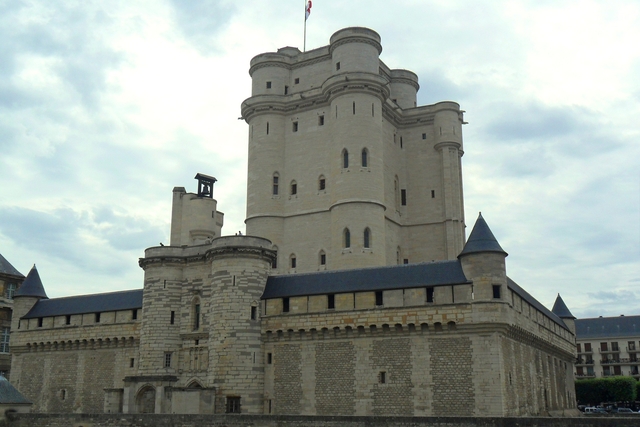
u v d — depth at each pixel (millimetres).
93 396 61500
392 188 75188
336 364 48875
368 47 72750
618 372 122250
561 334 65812
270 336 51750
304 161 73750
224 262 53188
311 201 72250
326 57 76375
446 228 74438
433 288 46750
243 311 51906
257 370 51188
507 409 44312
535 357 55312
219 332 51938
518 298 49625
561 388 65000
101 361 62031
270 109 75875
